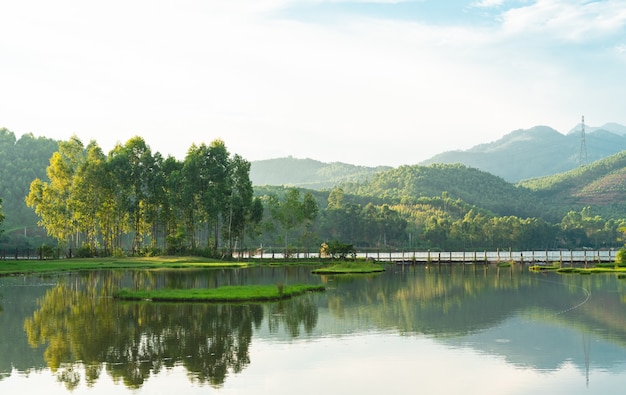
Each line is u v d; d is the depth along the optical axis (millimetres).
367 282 75938
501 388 24828
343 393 24234
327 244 132250
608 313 45438
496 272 99188
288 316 43500
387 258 139375
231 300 52250
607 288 66750
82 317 42844
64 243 134750
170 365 28594
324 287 65688
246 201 136875
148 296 53125
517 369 27812
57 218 125938
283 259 130000
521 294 59875
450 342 33969
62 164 126812
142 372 27359
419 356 30484
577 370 27672
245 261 125625
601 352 31234
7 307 48156
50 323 40219
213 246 140250
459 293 60844
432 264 126438
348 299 54688
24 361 29359
